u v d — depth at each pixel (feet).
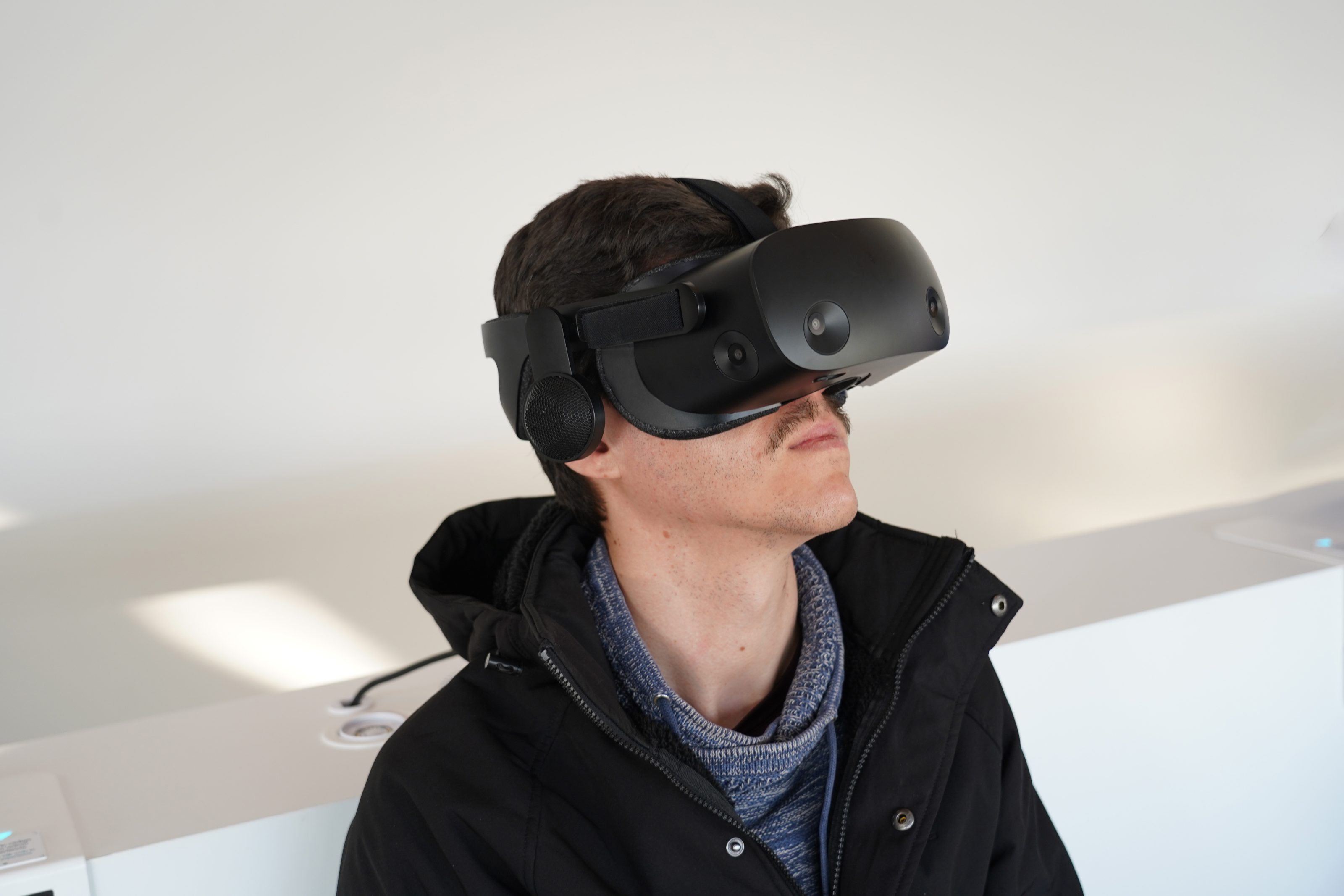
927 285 2.32
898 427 14.48
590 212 2.56
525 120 14.11
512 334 2.73
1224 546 4.51
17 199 12.44
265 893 3.02
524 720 2.70
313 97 13.25
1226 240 17.43
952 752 2.82
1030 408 14.94
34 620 11.08
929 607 2.86
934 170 16.14
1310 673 4.11
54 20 12.25
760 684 2.83
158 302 13.08
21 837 2.92
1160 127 16.79
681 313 2.30
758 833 2.69
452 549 3.26
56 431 12.95
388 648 10.07
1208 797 4.03
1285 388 15.07
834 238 2.24
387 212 13.71
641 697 2.65
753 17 14.92
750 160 15.34
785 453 2.46
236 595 11.35
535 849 2.53
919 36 15.65
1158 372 15.80
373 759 3.34
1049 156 16.47
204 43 12.79
